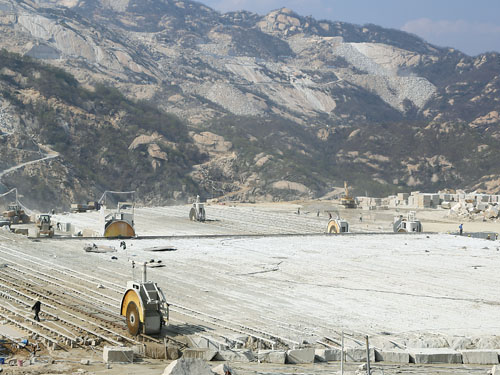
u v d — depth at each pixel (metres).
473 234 88.19
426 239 80.19
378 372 28.41
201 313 40.19
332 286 50.00
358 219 113.81
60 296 43.44
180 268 56.03
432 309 43.25
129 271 53.66
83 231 85.19
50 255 60.81
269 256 64.00
